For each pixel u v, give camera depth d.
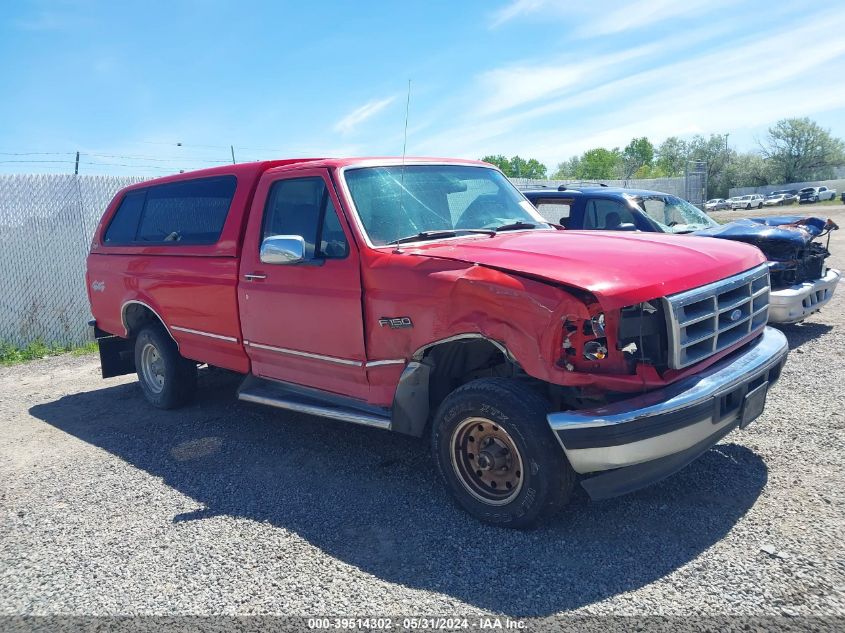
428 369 4.03
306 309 4.57
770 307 7.50
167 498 4.40
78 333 10.62
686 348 3.50
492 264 3.64
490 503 3.67
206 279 5.45
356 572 3.34
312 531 3.80
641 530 3.55
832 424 4.87
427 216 4.65
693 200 24.25
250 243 5.08
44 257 10.30
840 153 79.25
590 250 3.79
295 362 4.84
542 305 3.32
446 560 3.39
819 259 7.99
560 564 3.28
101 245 6.99
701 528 3.53
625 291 3.24
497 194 5.28
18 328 10.20
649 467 3.46
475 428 3.72
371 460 4.84
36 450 5.59
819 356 6.84
